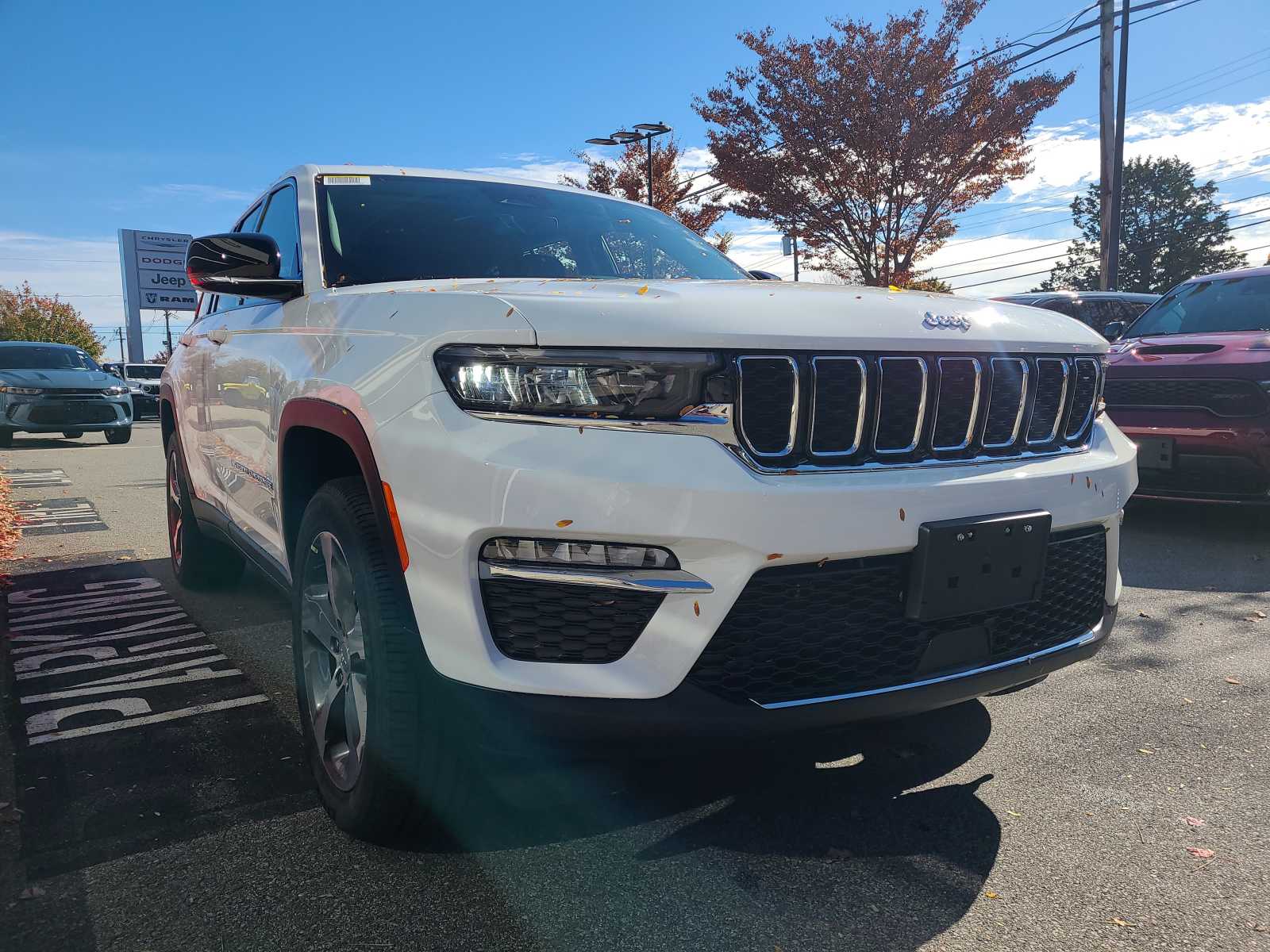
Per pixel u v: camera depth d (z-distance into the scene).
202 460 4.01
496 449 1.91
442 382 2.01
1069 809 2.43
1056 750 2.79
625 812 2.40
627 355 1.90
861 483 1.99
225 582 4.75
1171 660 3.60
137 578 5.04
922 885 2.08
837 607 2.02
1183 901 2.02
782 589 1.96
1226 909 1.98
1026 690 3.30
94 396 15.00
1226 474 5.28
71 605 4.47
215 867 2.14
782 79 16.42
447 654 1.97
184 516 4.48
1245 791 2.53
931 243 17.38
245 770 2.66
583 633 1.94
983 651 2.21
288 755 2.76
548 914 1.96
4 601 4.56
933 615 2.06
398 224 3.20
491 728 1.95
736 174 17.22
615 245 3.47
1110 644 3.81
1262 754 2.76
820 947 1.86
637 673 1.92
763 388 1.96
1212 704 3.15
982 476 2.16
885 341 2.07
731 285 2.31
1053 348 2.38
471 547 1.92
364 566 2.13
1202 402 5.35
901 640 2.10
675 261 3.54
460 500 1.92
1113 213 18.02
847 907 1.99
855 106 16.09
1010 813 2.40
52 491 8.91
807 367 2.00
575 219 3.55
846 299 2.20
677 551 1.90
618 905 2.00
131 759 2.73
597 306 1.98
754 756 2.71
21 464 11.79
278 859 2.17
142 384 23.92
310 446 2.65
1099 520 2.40
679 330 1.91
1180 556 5.37
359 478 2.40
